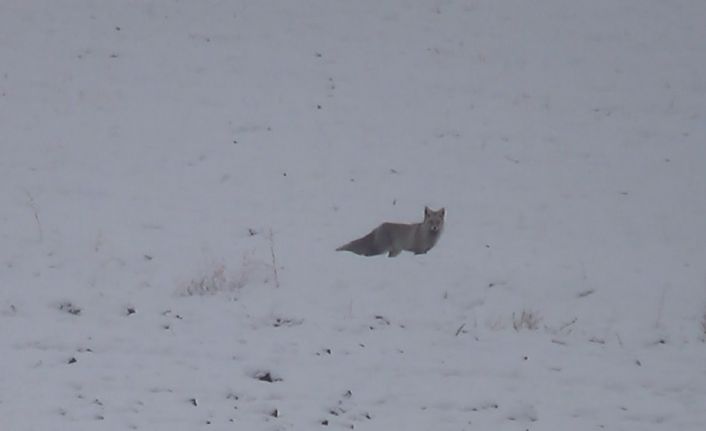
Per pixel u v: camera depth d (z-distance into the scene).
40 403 23.11
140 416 22.88
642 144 62.66
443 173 55.41
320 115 63.06
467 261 39.69
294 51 73.94
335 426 23.38
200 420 22.92
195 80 67.56
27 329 28.39
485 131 62.66
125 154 54.75
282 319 30.70
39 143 55.62
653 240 47.09
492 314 32.97
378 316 31.62
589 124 65.25
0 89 63.88
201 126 59.84
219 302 32.06
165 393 24.47
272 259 37.84
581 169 57.88
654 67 75.31
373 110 64.69
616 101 69.31
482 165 57.25
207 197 48.47
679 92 71.31
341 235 44.00
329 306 32.25
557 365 28.36
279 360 27.31
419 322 31.53
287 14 80.56
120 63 69.56
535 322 31.83
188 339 28.52
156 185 50.00
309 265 36.91
